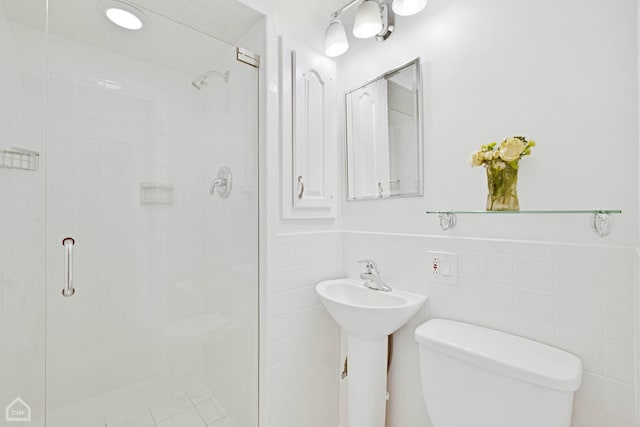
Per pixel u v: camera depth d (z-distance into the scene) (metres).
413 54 1.34
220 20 1.39
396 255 1.36
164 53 1.63
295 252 1.42
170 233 1.80
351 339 1.29
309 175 1.46
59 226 1.45
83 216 1.53
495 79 1.09
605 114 0.87
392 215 1.42
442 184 1.23
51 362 1.41
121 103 1.65
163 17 1.35
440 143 1.24
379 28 1.29
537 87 0.99
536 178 0.99
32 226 1.20
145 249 1.72
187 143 1.85
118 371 1.62
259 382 1.35
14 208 1.10
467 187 1.16
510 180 0.94
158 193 1.77
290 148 1.41
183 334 1.82
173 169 1.82
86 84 1.54
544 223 0.97
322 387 1.54
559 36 0.95
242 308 1.49
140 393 1.67
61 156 1.47
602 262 0.85
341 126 1.66
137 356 1.67
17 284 1.12
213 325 1.75
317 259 1.51
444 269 1.18
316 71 1.50
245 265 1.47
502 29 1.08
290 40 1.40
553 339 0.93
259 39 1.39
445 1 1.24
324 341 1.54
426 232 1.28
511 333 1.02
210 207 1.76
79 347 1.50
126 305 1.66
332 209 1.58
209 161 1.76
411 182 1.33
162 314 1.76
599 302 0.85
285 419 1.38
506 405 0.84
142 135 1.71
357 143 1.57
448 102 1.22
